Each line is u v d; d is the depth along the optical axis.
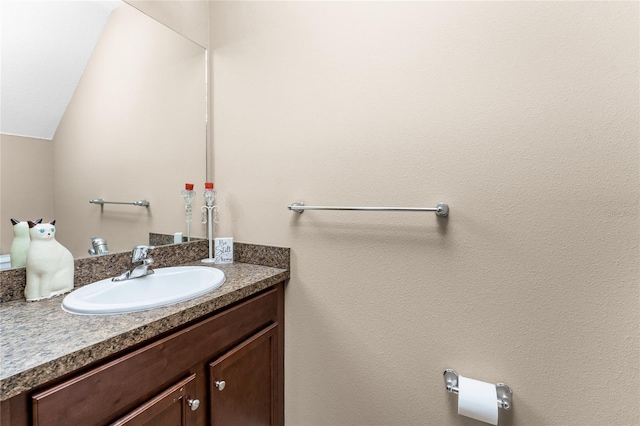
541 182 0.85
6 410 0.52
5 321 0.72
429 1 0.99
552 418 0.86
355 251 1.12
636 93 0.75
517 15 0.87
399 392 1.07
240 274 1.18
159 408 0.74
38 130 1.00
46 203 1.01
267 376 1.17
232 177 1.40
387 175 1.06
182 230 1.41
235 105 1.39
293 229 1.25
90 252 1.11
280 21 1.26
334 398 1.19
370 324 1.11
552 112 0.84
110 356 0.66
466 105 0.94
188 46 1.40
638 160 0.75
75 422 0.59
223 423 0.95
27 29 0.98
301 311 1.25
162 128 1.33
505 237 0.90
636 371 0.77
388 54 1.05
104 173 1.16
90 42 1.13
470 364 0.95
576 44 0.81
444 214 0.96
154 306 0.81
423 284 1.01
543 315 0.86
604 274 0.79
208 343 0.90
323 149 1.17
